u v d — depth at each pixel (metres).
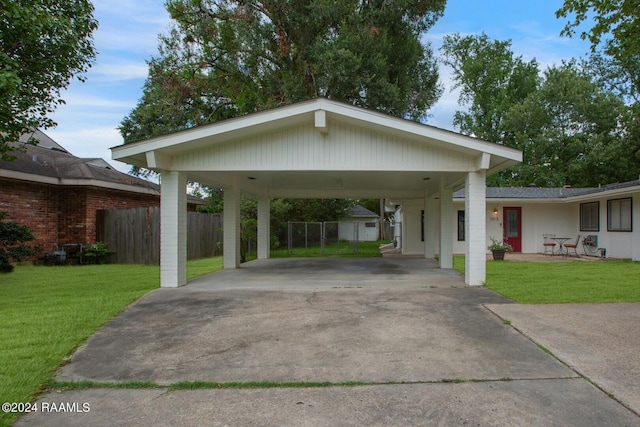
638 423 2.69
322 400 3.06
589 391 3.16
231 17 17.03
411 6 16.25
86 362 3.88
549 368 3.61
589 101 24.88
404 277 9.11
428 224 14.69
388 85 15.64
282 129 7.76
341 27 15.62
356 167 7.70
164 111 18.66
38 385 3.34
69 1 8.66
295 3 16.11
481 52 30.89
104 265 12.98
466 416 2.79
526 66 30.11
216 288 7.64
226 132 7.23
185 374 3.57
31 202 12.61
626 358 3.82
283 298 6.64
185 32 17.95
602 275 9.39
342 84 15.55
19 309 5.91
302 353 4.05
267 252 14.75
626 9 6.77
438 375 3.49
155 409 2.96
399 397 3.09
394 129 7.29
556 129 25.36
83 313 5.61
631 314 5.40
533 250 16.91
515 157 7.19
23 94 7.98
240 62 17.83
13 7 6.89
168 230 7.89
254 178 11.21
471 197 7.78
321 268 11.26
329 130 7.73
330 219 24.42
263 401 3.06
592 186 24.59
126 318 5.44
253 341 4.43
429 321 5.14
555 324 4.93
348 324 5.04
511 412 2.84
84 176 13.31
